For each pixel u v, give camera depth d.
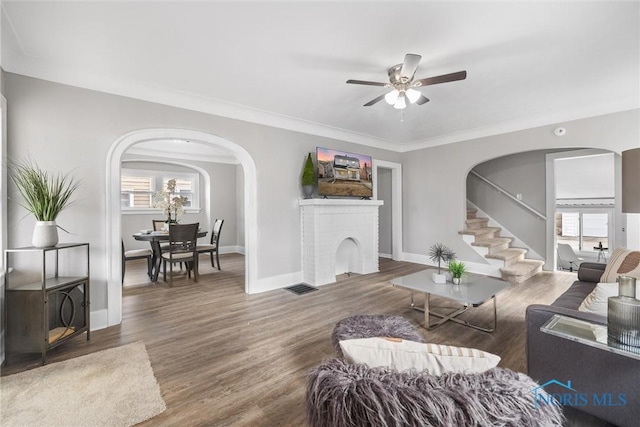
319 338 2.52
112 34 2.14
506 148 4.47
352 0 1.80
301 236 4.41
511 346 2.36
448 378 0.77
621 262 2.42
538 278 4.50
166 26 2.05
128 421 1.54
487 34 2.14
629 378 1.13
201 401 1.70
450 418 0.66
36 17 1.93
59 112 2.60
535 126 4.17
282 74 2.78
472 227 5.38
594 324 1.30
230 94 3.27
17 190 2.41
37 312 2.13
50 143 2.56
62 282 2.36
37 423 1.52
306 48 2.34
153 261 4.68
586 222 6.19
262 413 1.61
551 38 2.20
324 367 0.89
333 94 3.28
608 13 1.90
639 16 1.93
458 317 2.97
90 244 2.73
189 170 7.14
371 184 5.14
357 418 0.72
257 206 3.91
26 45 2.27
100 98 2.80
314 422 0.82
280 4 1.83
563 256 5.25
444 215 5.31
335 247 4.43
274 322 2.87
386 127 4.62
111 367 2.06
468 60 2.52
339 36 2.17
